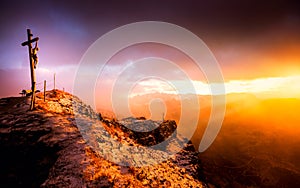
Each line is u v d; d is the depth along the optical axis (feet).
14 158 35.27
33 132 42.32
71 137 42.39
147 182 39.55
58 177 29.68
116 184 31.71
